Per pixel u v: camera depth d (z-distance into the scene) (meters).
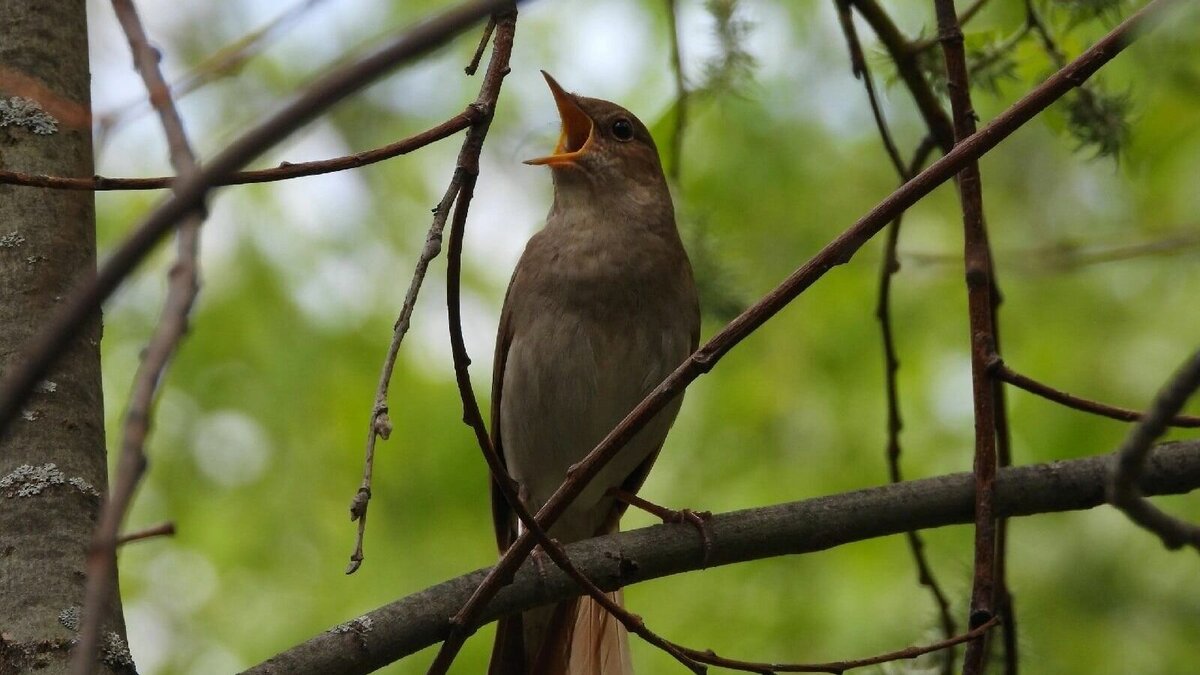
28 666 4.79
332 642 5.56
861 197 11.53
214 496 10.90
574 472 5.19
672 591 11.04
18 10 5.77
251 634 10.63
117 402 10.69
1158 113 9.61
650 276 8.34
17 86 5.21
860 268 11.41
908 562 10.73
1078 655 10.23
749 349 11.40
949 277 11.43
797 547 6.21
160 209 2.94
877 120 7.55
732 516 6.28
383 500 11.06
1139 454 3.77
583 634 7.55
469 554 10.95
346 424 11.01
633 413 5.16
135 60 4.20
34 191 5.52
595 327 8.27
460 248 4.82
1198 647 10.24
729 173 11.23
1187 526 3.86
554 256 8.39
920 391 11.14
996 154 12.37
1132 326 11.31
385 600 10.70
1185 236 10.21
